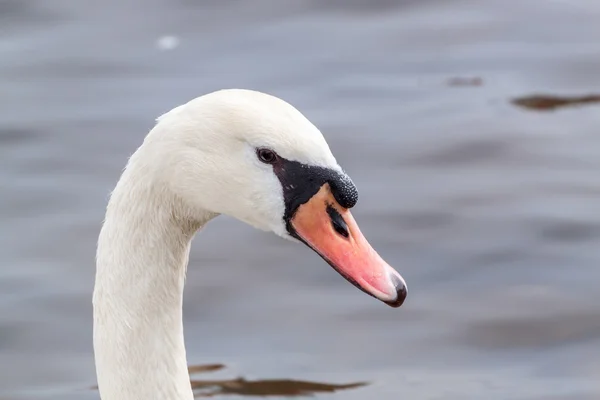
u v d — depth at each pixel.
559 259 13.45
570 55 18.81
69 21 20.09
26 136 16.27
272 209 6.47
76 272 13.02
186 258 6.78
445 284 12.99
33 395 10.97
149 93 17.48
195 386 10.91
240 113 6.36
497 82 18.02
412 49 19.14
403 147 15.98
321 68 18.39
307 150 6.39
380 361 11.49
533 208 14.43
